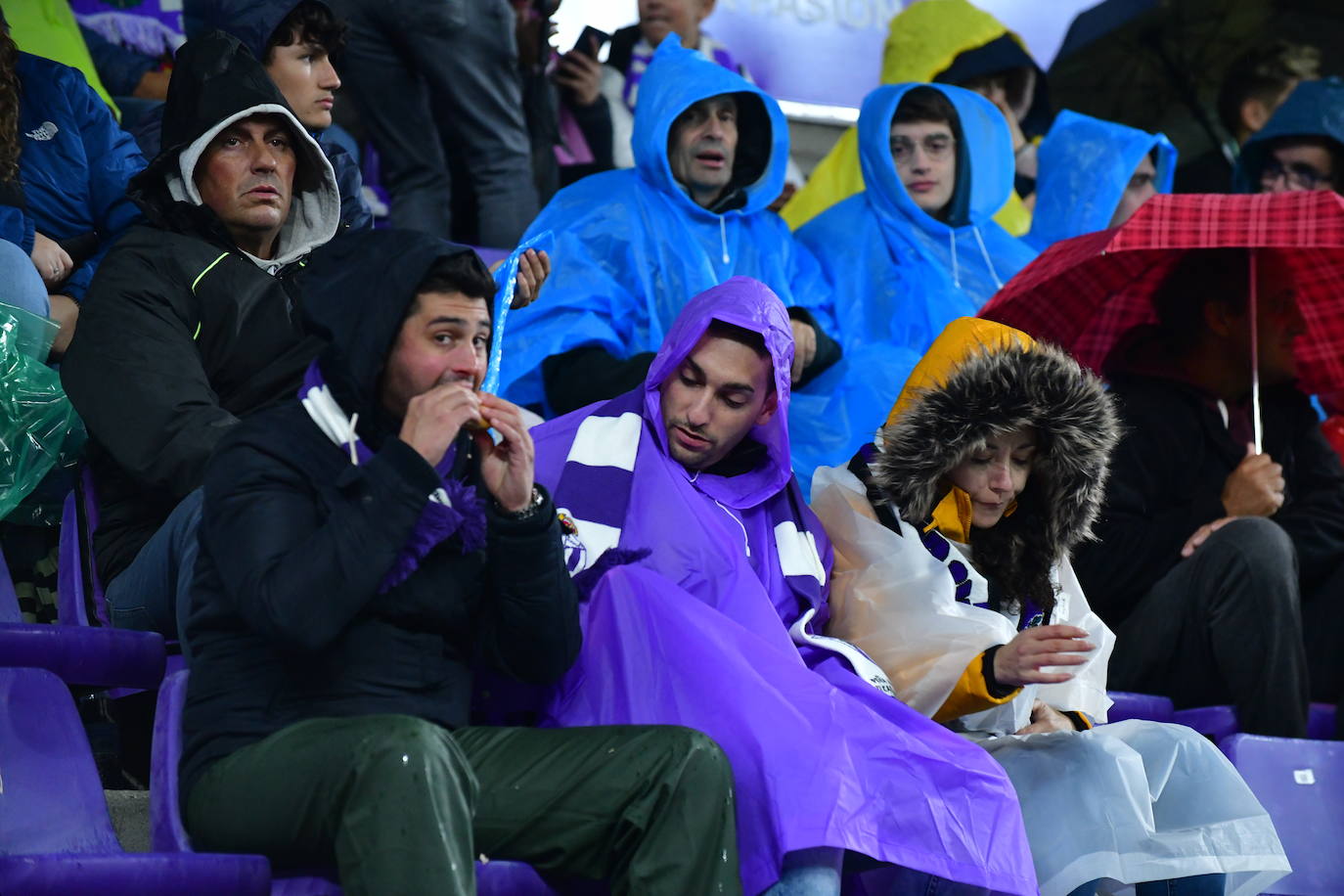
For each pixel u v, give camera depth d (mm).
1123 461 13750
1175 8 24828
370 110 17391
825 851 8641
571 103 20172
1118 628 13469
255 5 13844
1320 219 14008
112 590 10492
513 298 12594
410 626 8320
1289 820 11836
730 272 16516
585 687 9227
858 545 10711
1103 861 9656
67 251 13422
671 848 7918
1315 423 14883
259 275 11664
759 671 9148
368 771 7309
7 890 7137
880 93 18312
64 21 16641
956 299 17734
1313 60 24766
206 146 11703
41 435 11508
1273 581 12461
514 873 8102
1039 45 25031
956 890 9594
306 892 7727
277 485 8125
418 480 7863
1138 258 14836
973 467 10711
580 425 10641
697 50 20875
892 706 9578
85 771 8938
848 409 15578
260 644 8102
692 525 10219
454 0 17062
